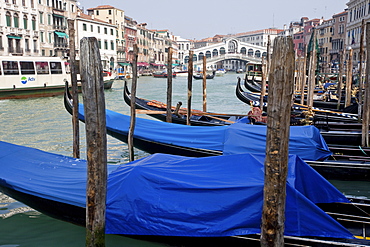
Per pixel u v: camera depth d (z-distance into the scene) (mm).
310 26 67250
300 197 4637
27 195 5695
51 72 26406
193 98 28203
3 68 23281
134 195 5066
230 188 4742
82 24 46969
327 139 10523
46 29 40469
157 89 35938
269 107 3492
